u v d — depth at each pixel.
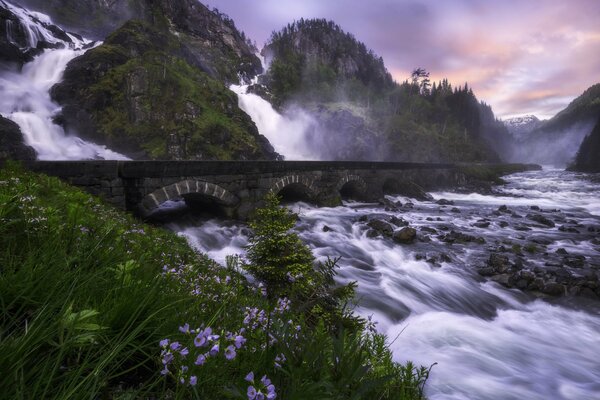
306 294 3.80
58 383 1.38
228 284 3.52
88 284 2.10
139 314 1.86
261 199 21.72
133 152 62.41
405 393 2.38
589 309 11.09
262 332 2.08
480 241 19.33
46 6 111.19
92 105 61.94
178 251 6.41
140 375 1.77
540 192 50.75
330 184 29.72
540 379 7.09
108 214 7.28
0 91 55.12
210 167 18.38
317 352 1.71
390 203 33.69
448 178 56.69
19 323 1.68
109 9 131.38
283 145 109.62
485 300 11.66
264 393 1.18
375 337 2.99
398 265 14.95
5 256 2.29
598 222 27.69
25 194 4.08
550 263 15.24
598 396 6.59
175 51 97.62
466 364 7.48
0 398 1.17
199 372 1.58
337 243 17.91
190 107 67.25
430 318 9.87
